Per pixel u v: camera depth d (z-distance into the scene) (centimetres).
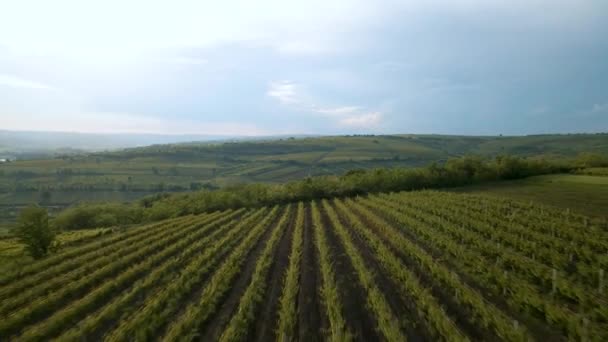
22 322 1694
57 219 5756
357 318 1417
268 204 5856
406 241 2339
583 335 1095
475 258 1920
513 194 4291
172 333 1310
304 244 2748
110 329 1555
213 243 3011
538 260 1956
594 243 2062
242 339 1327
